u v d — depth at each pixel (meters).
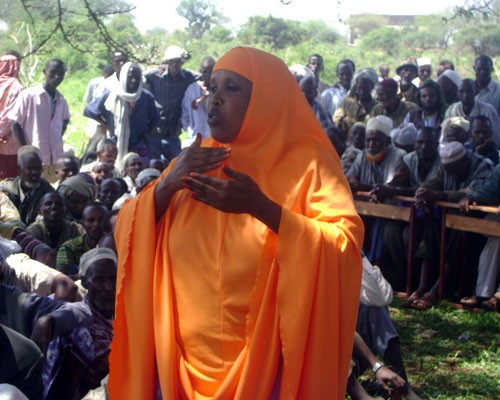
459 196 8.01
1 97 11.14
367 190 8.74
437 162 8.41
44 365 4.37
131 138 11.68
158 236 3.33
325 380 3.11
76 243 6.35
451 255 8.30
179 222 3.27
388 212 8.44
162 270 3.28
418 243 8.29
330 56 30.36
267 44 32.69
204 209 3.24
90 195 7.90
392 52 34.41
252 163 3.23
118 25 19.75
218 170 3.28
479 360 6.57
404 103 11.05
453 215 7.93
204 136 12.42
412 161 8.60
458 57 27.41
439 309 7.89
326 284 3.06
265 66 3.24
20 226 6.54
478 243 8.41
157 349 3.21
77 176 7.97
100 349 4.44
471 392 5.87
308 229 3.03
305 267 3.02
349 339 3.20
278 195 3.18
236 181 2.96
